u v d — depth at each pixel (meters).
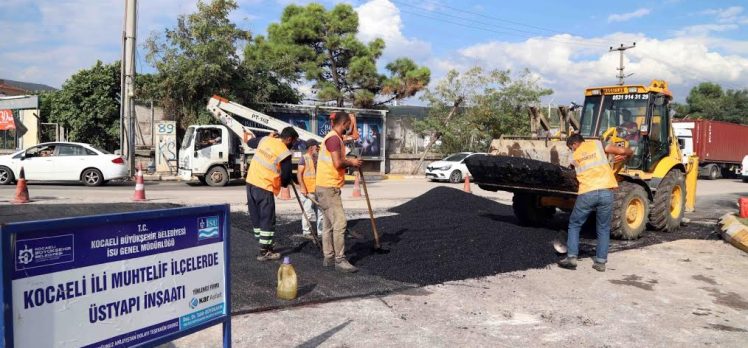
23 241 2.34
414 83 27.59
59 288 2.49
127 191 15.25
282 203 13.13
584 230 10.13
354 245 7.77
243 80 23.22
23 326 2.36
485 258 7.29
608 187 6.87
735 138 32.84
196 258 3.17
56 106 25.94
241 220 9.74
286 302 5.21
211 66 21.59
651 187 9.84
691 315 5.33
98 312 2.66
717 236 9.70
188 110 22.39
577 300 5.71
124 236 2.76
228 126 18.03
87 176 16.81
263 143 6.84
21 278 2.34
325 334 4.48
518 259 7.36
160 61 21.86
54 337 2.48
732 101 56.16
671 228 10.11
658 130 10.09
